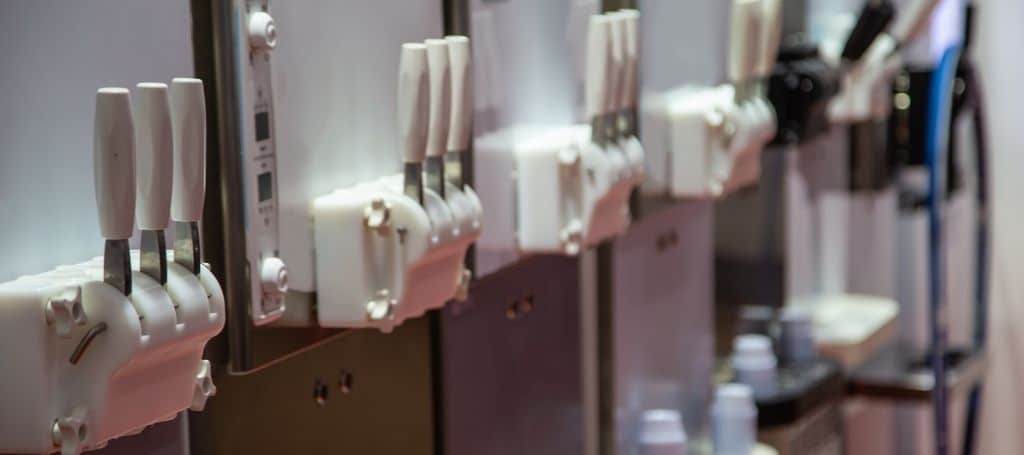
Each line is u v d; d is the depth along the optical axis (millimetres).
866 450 2953
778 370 2234
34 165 797
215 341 937
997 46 3111
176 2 892
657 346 1867
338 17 1021
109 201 755
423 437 1320
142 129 774
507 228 1320
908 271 3059
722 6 1823
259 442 1104
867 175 2607
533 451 1536
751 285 2291
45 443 765
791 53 2174
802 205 2512
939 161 2451
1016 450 3201
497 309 1427
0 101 771
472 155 1144
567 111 1434
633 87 1423
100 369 763
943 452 2469
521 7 1327
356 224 1010
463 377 1362
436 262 1082
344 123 1037
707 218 2039
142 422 806
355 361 1224
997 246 3166
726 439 1933
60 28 810
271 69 932
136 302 774
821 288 2666
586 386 1687
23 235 791
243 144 910
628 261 1746
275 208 948
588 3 1469
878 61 2408
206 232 917
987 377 3195
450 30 1200
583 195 1354
